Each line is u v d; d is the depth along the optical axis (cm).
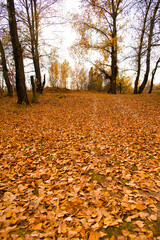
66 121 707
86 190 239
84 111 888
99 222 177
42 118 762
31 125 657
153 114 722
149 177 263
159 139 434
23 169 323
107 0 1548
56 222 180
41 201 223
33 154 400
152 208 194
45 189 252
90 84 3766
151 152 363
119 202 208
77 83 4159
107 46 1677
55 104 1097
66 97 1431
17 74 970
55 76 2558
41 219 184
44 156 390
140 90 1728
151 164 306
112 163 324
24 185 267
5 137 533
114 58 1795
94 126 614
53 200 218
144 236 154
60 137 512
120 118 709
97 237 156
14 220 186
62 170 312
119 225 175
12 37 916
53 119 745
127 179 265
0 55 1321
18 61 952
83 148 414
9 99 1238
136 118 687
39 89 1558
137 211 192
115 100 1185
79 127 608
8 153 417
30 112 873
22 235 172
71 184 255
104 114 798
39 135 541
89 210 194
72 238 158
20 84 979
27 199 227
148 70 1645
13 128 627
